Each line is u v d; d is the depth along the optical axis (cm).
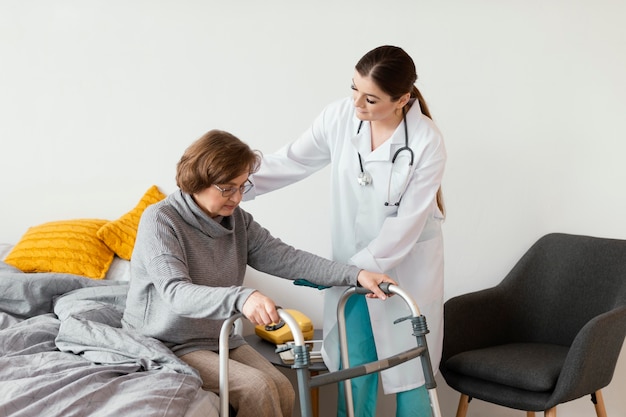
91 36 305
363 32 302
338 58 303
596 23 299
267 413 190
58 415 169
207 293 179
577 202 304
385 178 222
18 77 307
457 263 309
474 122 303
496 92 302
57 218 311
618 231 305
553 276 290
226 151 193
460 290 310
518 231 306
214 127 307
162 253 192
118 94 307
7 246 296
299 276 216
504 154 304
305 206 307
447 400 314
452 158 304
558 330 287
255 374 194
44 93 308
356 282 206
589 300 281
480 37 300
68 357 203
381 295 200
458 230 307
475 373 256
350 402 211
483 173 305
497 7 299
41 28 305
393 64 205
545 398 243
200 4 303
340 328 211
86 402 173
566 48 300
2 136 309
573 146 303
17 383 183
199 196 200
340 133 231
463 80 301
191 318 203
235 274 212
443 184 305
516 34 300
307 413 166
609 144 302
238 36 303
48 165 310
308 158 243
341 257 236
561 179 304
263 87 305
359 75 208
